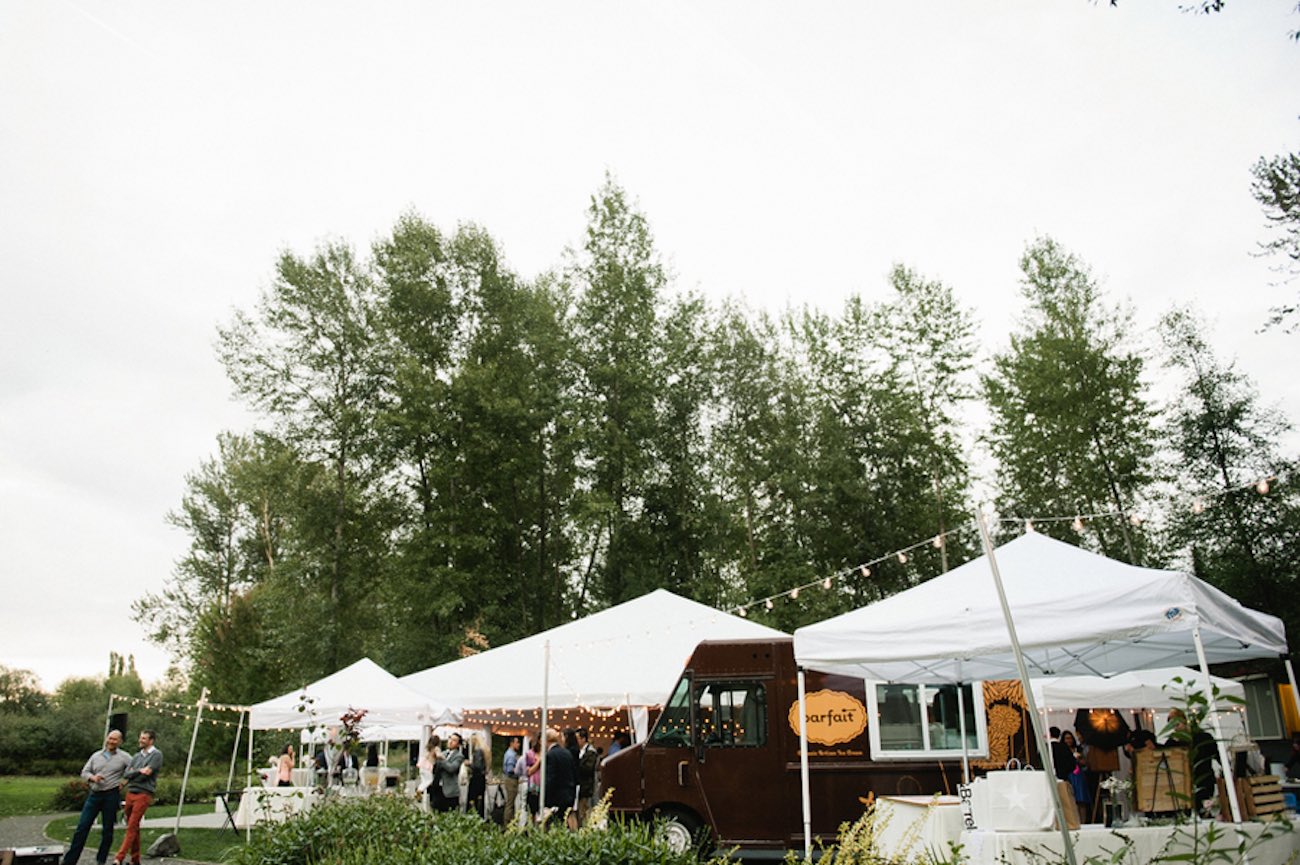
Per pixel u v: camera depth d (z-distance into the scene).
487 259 34.31
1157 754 6.70
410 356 31.50
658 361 35.12
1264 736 21.62
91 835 17.55
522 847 5.30
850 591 34.19
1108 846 5.90
